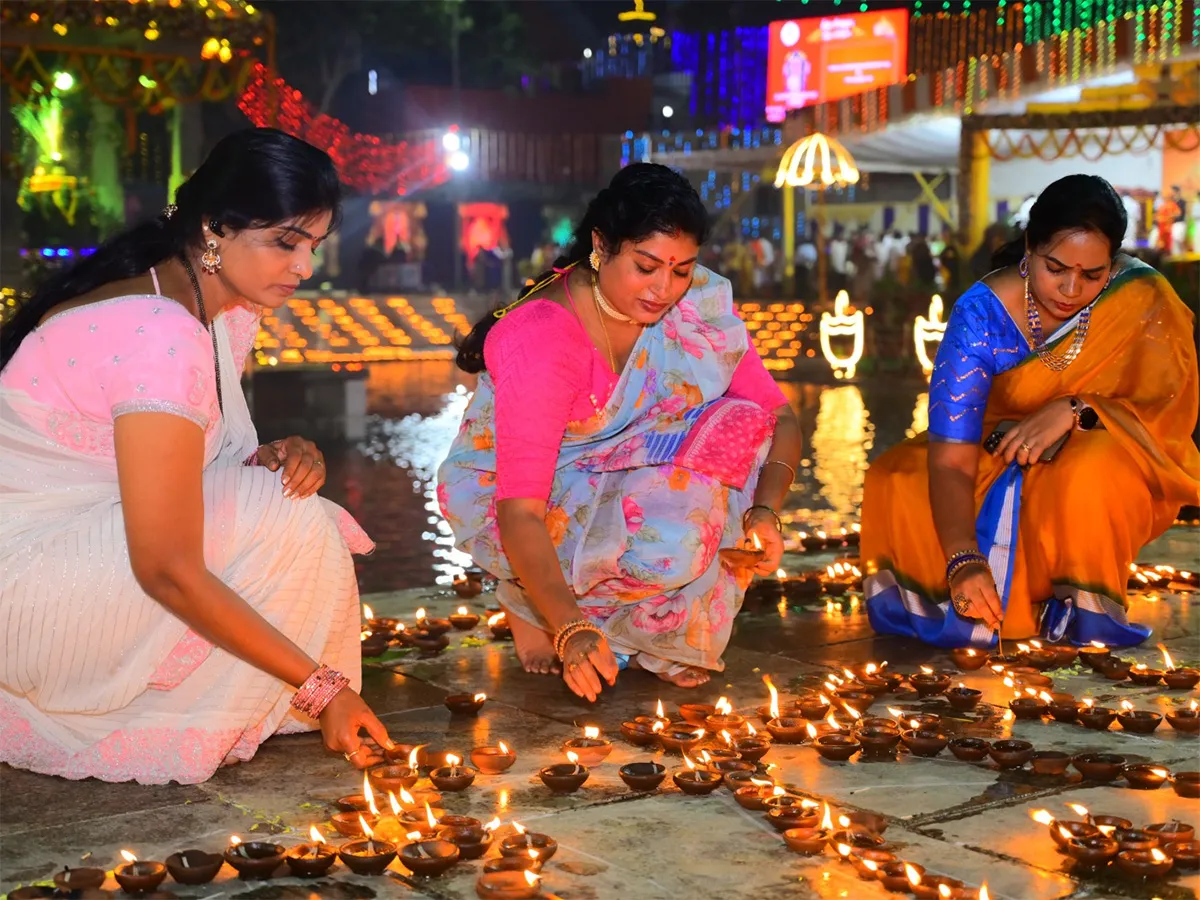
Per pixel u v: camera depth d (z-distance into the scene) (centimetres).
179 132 1548
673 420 407
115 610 317
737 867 273
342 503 885
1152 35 1595
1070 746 354
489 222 3750
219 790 323
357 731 327
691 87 3553
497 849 282
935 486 451
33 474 321
